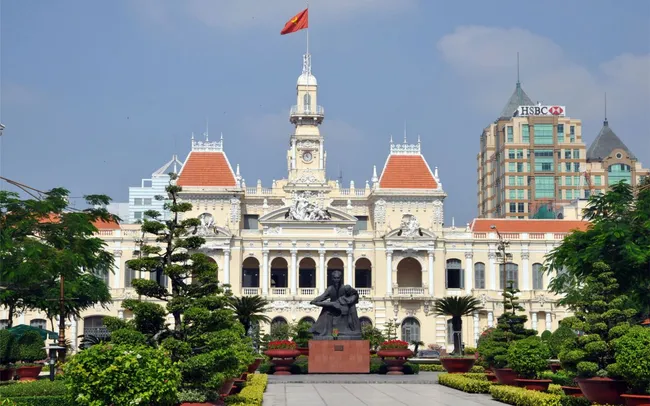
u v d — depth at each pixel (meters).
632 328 45.47
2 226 75.00
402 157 154.00
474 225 154.25
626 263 78.50
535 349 59.72
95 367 38.34
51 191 81.56
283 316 144.00
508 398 55.00
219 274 144.88
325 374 82.06
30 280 75.75
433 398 59.50
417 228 147.75
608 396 45.31
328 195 156.12
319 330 85.44
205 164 150.62
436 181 151.88
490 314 146.38
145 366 38.91
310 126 155.25
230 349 47.72
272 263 154.62
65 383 39.09
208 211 148.38
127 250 145.12
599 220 84.75
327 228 147.00
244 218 155.12
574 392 50.41
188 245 50.62
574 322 48.69
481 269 149.88
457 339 109.06
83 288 95.81
